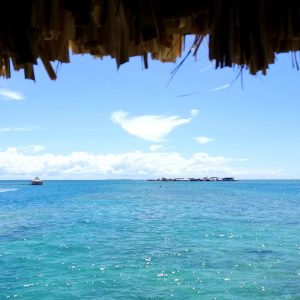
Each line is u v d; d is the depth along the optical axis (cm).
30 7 171
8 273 1245
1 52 174
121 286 1105
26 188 11775
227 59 168
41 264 1373
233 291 1051
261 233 2173
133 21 170
